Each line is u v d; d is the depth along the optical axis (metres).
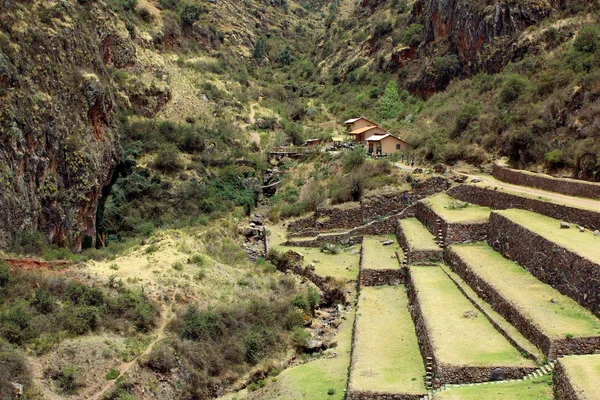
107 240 59.00
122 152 63.97
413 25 110.81
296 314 42.09
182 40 109.25
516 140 56.78
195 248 50.69
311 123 104.12
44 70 47.50
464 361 26.20
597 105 50.47
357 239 57.81
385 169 65.44
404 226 53.38
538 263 34.84
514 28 79.44
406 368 29.44
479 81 80.62
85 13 62.84
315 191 68.50
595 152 46.88
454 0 93.88
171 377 33.25
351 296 45.94
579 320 27.42
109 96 58.81
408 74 103.38
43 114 45.41
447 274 40.91
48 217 44.56
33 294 33.81
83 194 49.47
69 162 48.47
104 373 31.09
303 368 35.69
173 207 66.06
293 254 54.06
